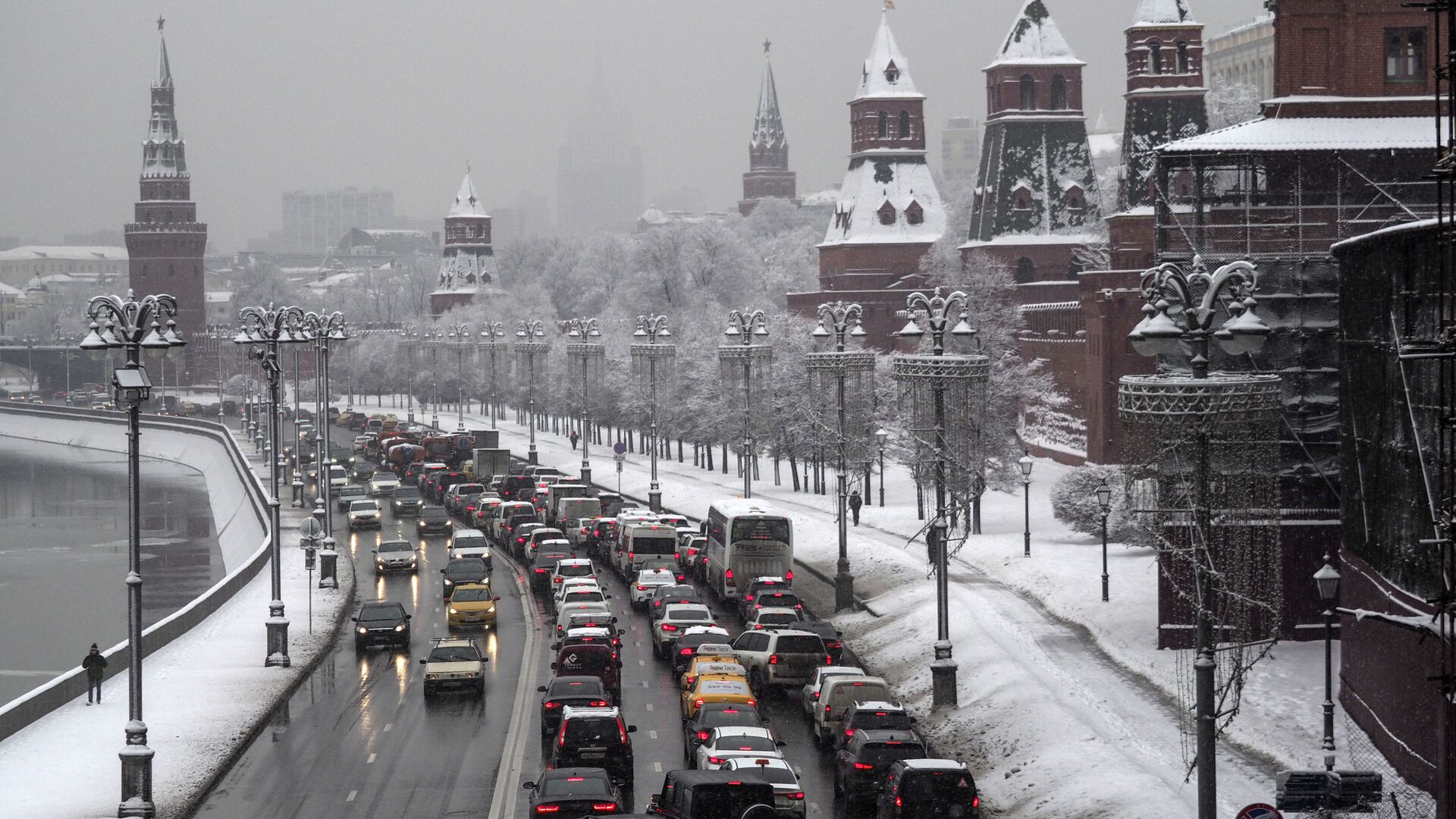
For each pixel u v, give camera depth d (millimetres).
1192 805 39812
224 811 43625
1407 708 42062
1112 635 63844
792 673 58219
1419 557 41188
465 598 76188
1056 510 92875
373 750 50688
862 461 103875
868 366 80125
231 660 66938
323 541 95188
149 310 46594
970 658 61438
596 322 168375
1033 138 189375
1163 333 33000
